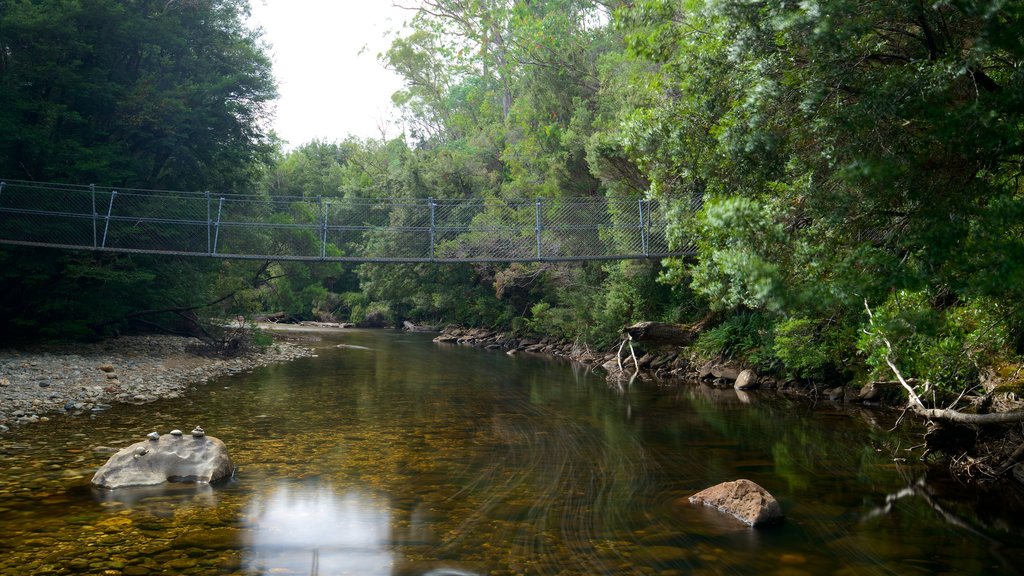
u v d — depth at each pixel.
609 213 19.69
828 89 5.12
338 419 11.53
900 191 4.91
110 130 20.39
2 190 18.08
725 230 5.09
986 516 6.52
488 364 22.03
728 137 5.93
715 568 5.19
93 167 18.14
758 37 5.48
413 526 6.12
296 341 30.33
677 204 7.03
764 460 8.84
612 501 6.97
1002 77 5.07
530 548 5.59
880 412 12.67
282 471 8.02
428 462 8.59
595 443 9.83
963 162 4.78
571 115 28.67
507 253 28.20
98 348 19.94
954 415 7.52
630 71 22.38
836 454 9.19
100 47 19.39
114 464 7.38
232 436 9.95
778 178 5.95
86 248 16.31
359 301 47.88
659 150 7.19
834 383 14.84
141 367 17.00
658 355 20.48
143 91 19.45
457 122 43.75
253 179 25.27
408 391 15.23
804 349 13.91
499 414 12.29
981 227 4.36
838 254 5.27
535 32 28.88
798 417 12.11
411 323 42.69
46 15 17.19
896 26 5.30
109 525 5.98
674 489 7.45
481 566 5.20
